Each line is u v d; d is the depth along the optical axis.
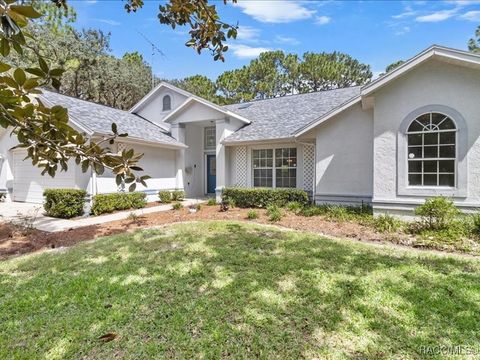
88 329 3.20
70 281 4.44
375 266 4.89
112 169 2.88
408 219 8.37
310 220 9.04
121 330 3.18
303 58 33.09
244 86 33.81
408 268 4.77
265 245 6.26
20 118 2.19
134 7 4.50
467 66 7.61
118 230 8.42
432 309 3.47
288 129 12.95
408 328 3.13
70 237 7.67
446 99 7.89
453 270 4.71
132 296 3.92
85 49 24.81
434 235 6.78
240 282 4.30
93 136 10.70
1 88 2.04
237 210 11.61
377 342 2.91
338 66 31.58
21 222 9.30
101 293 4.02
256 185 14.30
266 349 2.84
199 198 16.27
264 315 3.41
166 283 4.30
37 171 13.05
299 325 3.22
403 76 8.38
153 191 14.52
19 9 1.67
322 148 10.91
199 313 3.48
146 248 6.18
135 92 29.09
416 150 8.32
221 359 2.73
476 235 6.63
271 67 33.16
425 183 8.22
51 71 2.14
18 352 2.83
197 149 17.59
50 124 2.35
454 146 7.86
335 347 2.86
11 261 5.63
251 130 14.18
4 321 3.41
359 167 10.31
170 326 3.23
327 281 4.29
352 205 10.40
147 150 14.12
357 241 6.75
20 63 13.67
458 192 7.77
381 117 8.70
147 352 2.81
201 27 4.20
